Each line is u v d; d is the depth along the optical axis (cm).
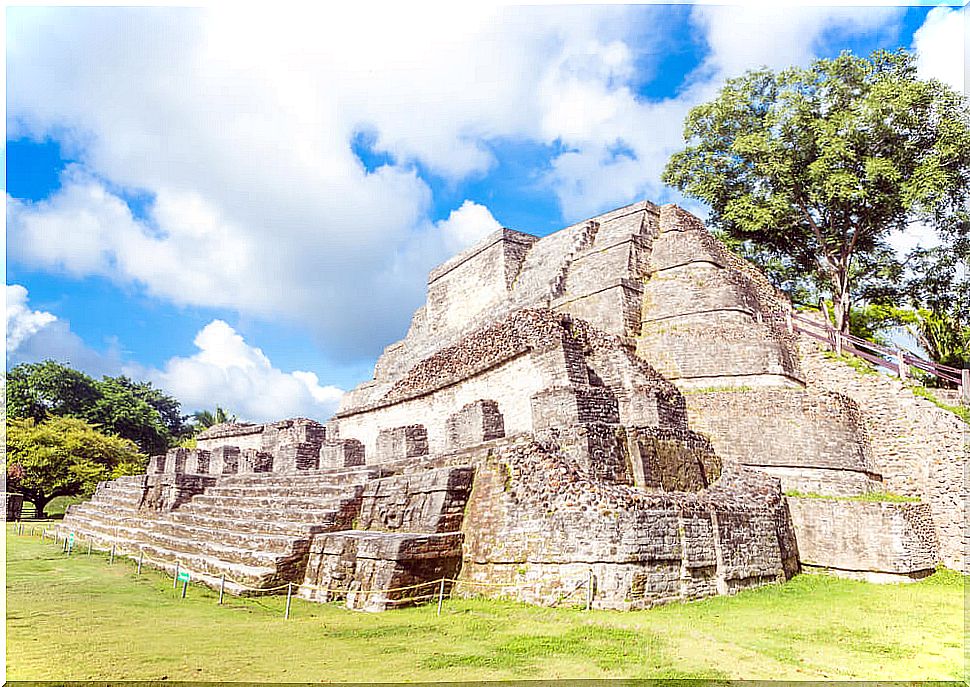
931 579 1453
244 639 870
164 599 1151
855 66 2278
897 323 2503
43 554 1748
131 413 4988
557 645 837
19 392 4453
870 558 1442
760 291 2288
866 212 2272
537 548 1138
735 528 1295
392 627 940
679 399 1659
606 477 1266
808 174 2256
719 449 1723
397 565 1098
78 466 3409
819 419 1639
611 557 1066
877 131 2123
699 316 1991
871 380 1808
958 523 1562
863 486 1606
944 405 1753
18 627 912
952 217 2183
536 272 2514
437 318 2969
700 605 1107
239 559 1310
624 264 2158
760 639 887
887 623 1005
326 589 1145
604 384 1677
